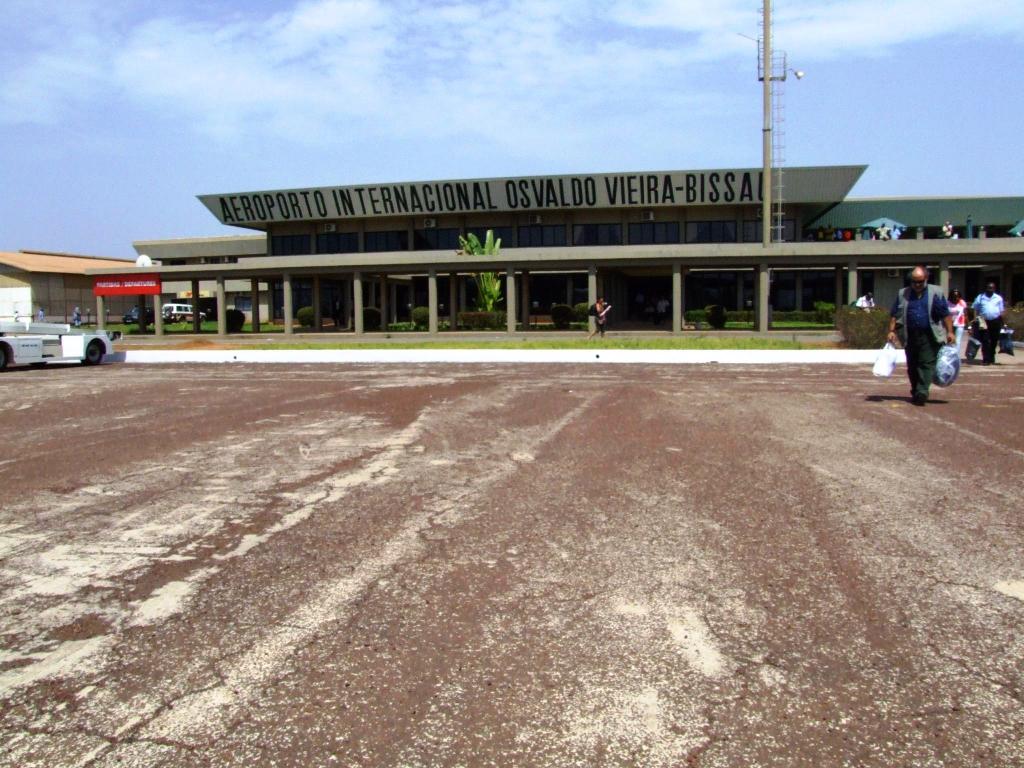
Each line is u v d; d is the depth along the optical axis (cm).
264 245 6162
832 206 5153
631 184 5097
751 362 2434
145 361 2906
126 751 311
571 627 416
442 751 308
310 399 1489
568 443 959
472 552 539
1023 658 377
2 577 505
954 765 295
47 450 970
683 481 741
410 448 941
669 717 329
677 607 440
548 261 3500
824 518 609
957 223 5544
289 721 330
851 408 1237
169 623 430
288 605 451
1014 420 1083
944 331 1231
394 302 5300
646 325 4438
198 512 657
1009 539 554
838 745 308
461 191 5300
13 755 309
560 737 316
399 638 406
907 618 422
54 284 5938
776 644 394
